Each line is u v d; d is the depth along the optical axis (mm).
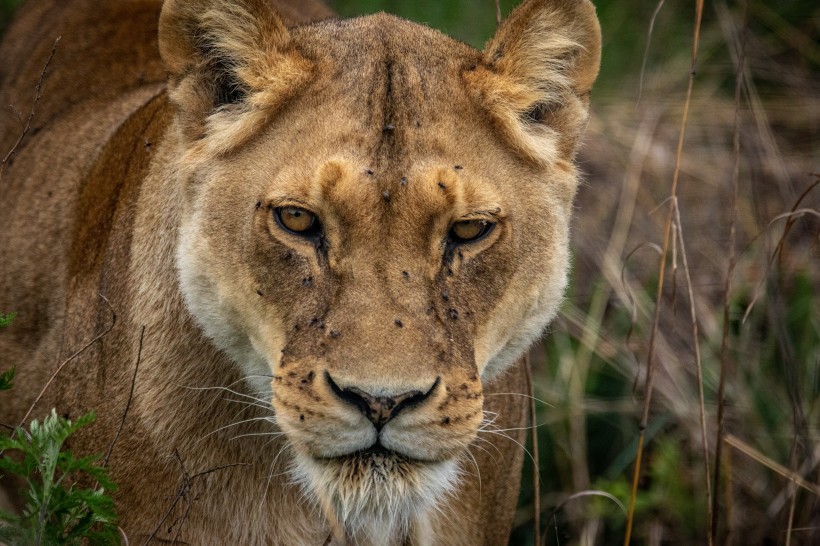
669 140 14195
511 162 7027
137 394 7148
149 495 7141
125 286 7422
